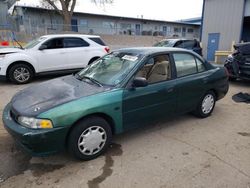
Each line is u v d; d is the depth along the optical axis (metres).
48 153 2.75
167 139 3.68
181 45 12.62
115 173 2.79
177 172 2.81
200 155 3.20
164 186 2.56
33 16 22.88
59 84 3.58
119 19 28.11
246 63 7.05
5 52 7.48
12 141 3.55
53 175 2.76
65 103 2.81
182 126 4.20
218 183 2.62
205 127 4.16
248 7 14.30
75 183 2.61
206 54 17.48
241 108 5.26
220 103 5.64
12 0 18.98
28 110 2.79
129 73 3.37
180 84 3.87
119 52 4.07
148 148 3.38
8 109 3.22
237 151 3.32
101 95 3.03
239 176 2.74
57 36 8.16
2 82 7.88
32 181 2.65
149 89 3.46
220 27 16.16
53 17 24.19
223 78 4.71
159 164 2.97
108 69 3.73
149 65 3.63
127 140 3.63
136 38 23.92
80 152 2.95
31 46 8.09
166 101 3.73
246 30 20.34
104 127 3.11
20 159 3.08
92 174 2.78
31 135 2.59
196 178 2.70
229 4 15.33
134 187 2.55
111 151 3.29
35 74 7.85
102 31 27.23
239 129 4.10
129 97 3.24
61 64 8.22
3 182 2.62
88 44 8.75
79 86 3.37
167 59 3.86
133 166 2.93
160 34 32.34
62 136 2.75
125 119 3.30
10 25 17.66
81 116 2.82
